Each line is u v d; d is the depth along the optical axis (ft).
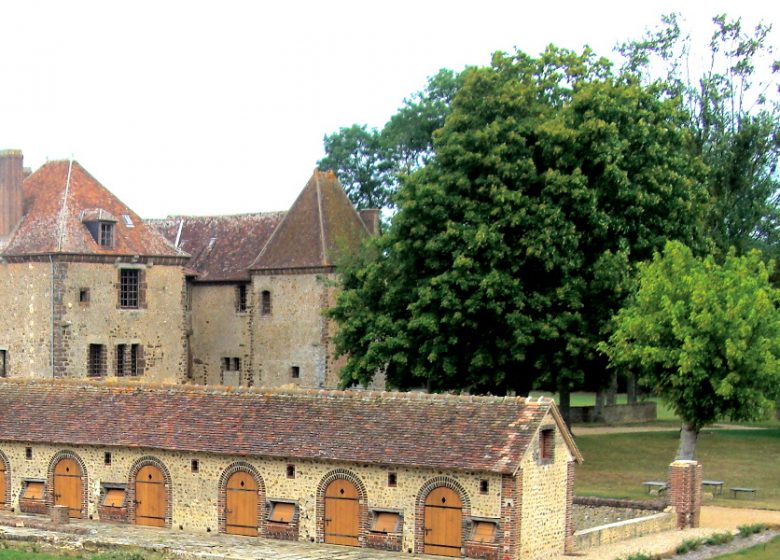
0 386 136.56
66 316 180.55
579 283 158.81
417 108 261.44
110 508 123.34
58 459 126.72
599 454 170.60
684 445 145.38
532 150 163.94
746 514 133.49
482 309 158.20
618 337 145.07
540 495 107.04
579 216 159.84
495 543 103.30
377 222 216.54
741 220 197.67
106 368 184.96
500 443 105.29
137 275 189.78
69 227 184.65
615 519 131.03
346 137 283.79
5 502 129.70
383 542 108.78
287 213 212.43
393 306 168.04
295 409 118.62
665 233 165.78
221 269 217.77
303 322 204.03
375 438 111.24
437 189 162.81
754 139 197.57
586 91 164.04
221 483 117.50
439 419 110.73
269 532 114.83
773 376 139.23
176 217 232.94
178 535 115.55
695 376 138.21
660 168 164.76
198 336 218.79
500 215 159.12
